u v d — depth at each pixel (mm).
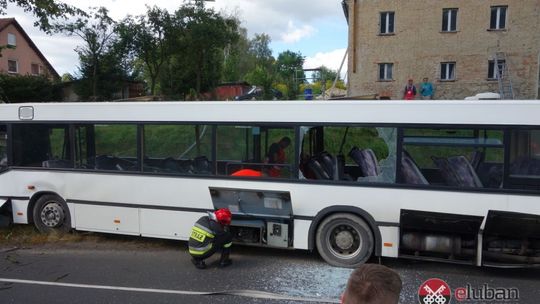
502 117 5844
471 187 5965
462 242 6039
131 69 37250
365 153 6398
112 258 6938
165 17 32125
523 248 5902
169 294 5434
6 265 6590
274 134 6676
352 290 1926
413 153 6156
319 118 6465
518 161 5828
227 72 58219
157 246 7598
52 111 7816
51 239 7801
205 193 7008
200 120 7000
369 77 32625
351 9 32594
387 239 6262
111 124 7469
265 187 6703
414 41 31594
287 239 6602
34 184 7961
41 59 52969
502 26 30406
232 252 7234
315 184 6484
